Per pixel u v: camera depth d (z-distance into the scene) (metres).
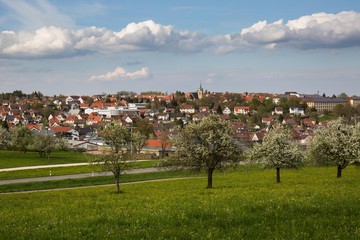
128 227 20.38
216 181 67.19
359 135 59.94
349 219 20.00
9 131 169.25
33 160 130.62
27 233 19.95
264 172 83.69
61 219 24.30
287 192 33.97
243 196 32.25
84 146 192.38
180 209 25.03
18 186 77.38
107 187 68.50
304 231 18.03
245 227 19.19
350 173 69.44
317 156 62.62
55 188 76.69
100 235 18.84
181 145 52.03
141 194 43.94
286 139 61.62
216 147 51.75
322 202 25.14
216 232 18.31
